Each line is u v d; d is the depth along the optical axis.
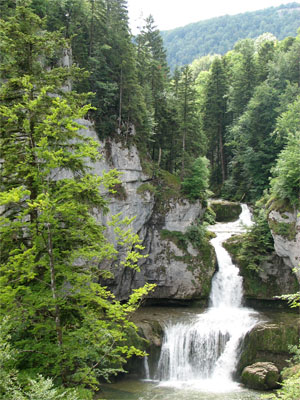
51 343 13.47
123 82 39.72
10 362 12.45
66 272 13.66
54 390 10.33
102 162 36.59
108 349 13.77
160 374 30.73
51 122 13.52
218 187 64.06
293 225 35.53
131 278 39.88
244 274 40.44
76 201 13.99
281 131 50.59
